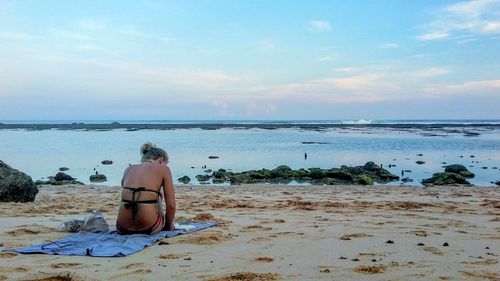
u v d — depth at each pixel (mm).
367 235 6629
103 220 6688
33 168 25516
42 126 112375
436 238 6473
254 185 17844
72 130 87375
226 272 4656
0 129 92438
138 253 5438
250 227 7180
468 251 5660
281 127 104875
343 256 5355
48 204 10523
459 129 86938
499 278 4492
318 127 103188
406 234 6742
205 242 6031
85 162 28641
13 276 4414
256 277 4488
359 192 14516
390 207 10086
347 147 42469
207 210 9523
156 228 6414
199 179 21328
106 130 87688
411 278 4496
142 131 82875
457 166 23281
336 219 8180
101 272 4605
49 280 4324
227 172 23125
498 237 6582
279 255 5379
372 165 24281
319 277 4516
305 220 8008
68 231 6719
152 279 4398
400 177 22125
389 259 5230
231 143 48344
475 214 9086
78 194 13625
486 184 19250
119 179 20906
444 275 4598
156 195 6484
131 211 6320
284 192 14523
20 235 6465
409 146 43031
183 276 4504
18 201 10906
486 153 35188
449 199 12312
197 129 93625
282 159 31797
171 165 27594
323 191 14922
